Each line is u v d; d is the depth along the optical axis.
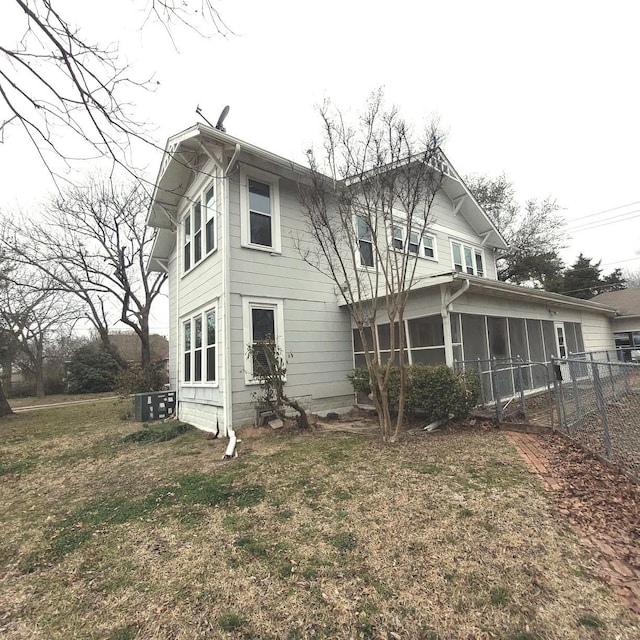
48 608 2.45
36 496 4.72
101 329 23.33
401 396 6.21
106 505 4.21
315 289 9.07
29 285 17.75
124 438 7.85
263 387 7.33
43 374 27.08
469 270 14.23
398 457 5.20
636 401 5.77
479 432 6.47
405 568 2.62
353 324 9.77
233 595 2.45
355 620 2.16
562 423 6.09
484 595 2.31
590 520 3.18
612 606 2.18
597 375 4.87
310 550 2.93
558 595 2.28
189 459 5.87
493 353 9.01
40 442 8.35
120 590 2.58
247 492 4.24
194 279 9.21
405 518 3.37
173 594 2.49
